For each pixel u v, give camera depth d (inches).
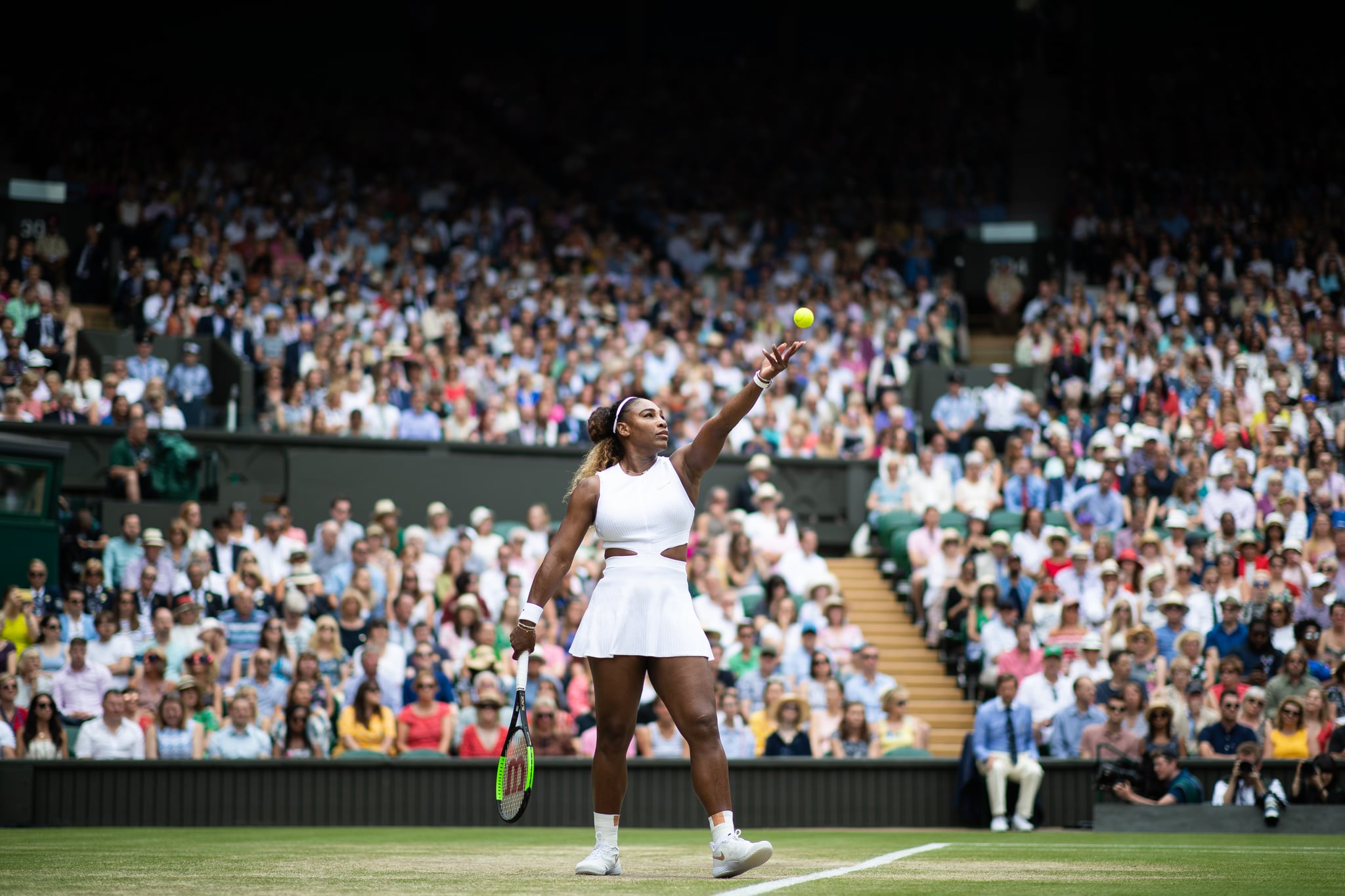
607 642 289.7
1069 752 697.0
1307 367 1136.2
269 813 633.0
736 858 273.1
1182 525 887.7
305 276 1219.9
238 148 1467.8
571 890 242.1
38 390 957.8
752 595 868.0
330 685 715.4
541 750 672.4
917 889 247.0
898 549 964.6
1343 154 1544.0
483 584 834.2
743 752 703.1
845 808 658.2
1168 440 1040.8
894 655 888.9
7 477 789.9
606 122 1727.4
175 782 629.3
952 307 1284.4
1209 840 470.0
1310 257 1341.0
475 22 1898.4
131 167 1386.6
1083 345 1178.0
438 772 642.8
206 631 737.6
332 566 861.8
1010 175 1568.7
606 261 1391.5
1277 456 959.0
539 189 1624.0
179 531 815.7
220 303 1108.5
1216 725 682.2
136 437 898.1
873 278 1355.8
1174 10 1784.0
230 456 957.8
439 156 1606.8
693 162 1674.5
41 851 364.8
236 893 237.1
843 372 1171.9
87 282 1199.6
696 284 1338.6
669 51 1932.8
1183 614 792.9
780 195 1589.6
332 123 1609.3
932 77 1749.5
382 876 273.9
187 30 1710.1
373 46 1780.3
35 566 767.1
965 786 656.4
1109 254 1385.3
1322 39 1745.8
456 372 1055.0
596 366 1133.7
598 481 297.3
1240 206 1461.6
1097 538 893.2
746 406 295.1
